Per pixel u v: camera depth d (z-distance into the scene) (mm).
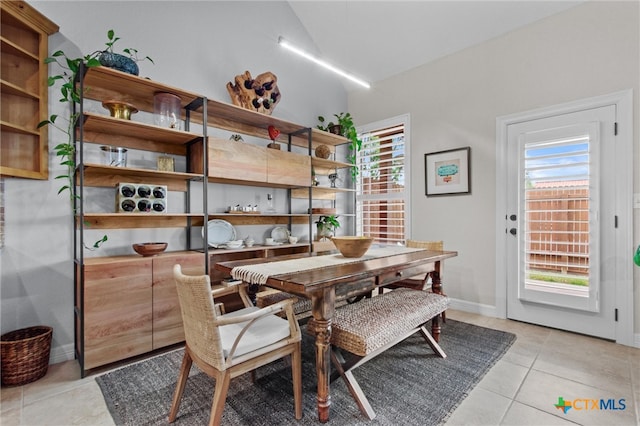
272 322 1705
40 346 2010
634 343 2479
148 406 1714
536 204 2959
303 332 2820
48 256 2258
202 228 3016
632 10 2504
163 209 2629
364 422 1570
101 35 2480
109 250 2500
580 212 2705
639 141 2473
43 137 2209
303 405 1707
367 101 4445
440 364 2172
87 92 2400
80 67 2068
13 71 2125
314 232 4105
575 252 2727
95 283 2070
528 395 1809
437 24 3400
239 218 3336
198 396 1801
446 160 3605
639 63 2473
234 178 2828
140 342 2242
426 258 2273
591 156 2645
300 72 4047
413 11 3391
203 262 2607
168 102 2559
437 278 2611
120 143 2578
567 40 2811
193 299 1377
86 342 2029
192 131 2994
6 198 2100
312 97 4195
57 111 2295
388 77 4188
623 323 2523
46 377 2037
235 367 1398
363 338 1575
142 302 2256
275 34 3766
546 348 2447
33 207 2199
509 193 3148
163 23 2822
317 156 3875
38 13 2100
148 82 2367
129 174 2600
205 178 2648
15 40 2131
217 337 1336
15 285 2139
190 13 3008
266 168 3086
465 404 1724
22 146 2162
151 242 2711
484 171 3316
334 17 3850
